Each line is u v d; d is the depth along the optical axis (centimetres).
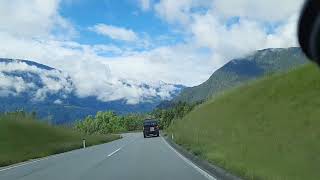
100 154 3819
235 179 1642
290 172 1606
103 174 2173
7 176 2256
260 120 4350
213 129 5300
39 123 7375
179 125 8444
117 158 3244
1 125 6344
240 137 3716
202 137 4631
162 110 17112
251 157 2238
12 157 3772
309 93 4222
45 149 4944
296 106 4038
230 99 6888
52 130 7450
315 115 3391
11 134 6141
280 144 2662
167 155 3388
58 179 2017
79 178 2031
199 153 3020
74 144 5919
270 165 1867
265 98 5234
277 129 3525
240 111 5572
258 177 1509
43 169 2588
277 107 4441
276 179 1441
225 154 2581
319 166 1714
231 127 4831
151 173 2152
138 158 3164
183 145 4228
